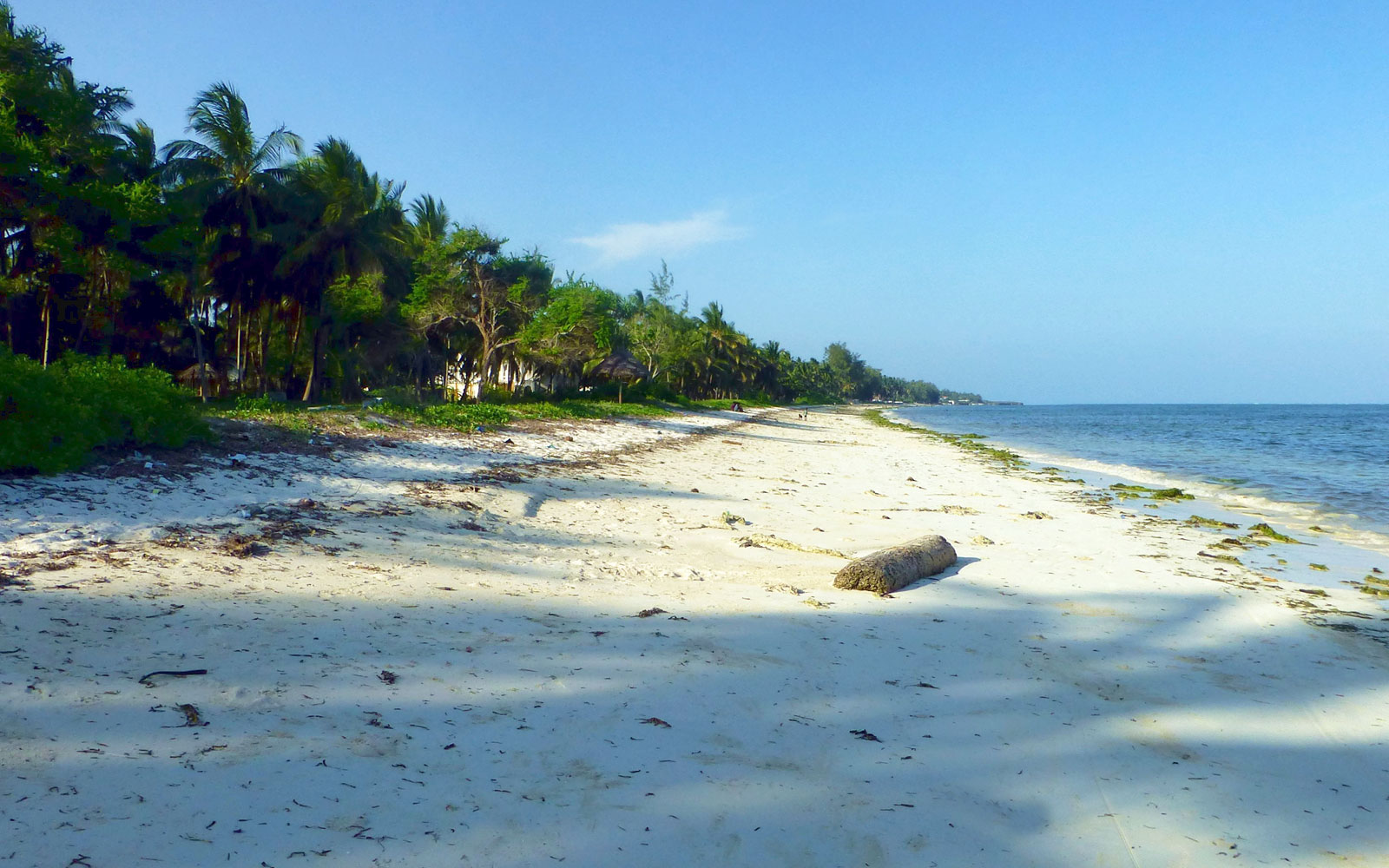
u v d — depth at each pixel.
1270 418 99.38
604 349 46.38
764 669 5.09
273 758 3.41
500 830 3.04
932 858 3.07
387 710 4.00
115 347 33.50
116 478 9.01
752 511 12.84
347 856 2.78
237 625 5.02
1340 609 7.66
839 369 188.88
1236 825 3.47
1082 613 7.09
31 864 2.56
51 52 23.66
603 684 4.63
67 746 3.32
